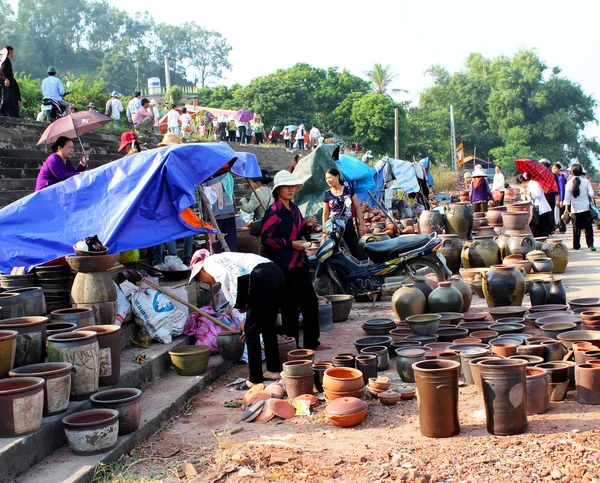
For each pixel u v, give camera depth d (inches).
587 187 551.2
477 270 398.9
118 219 282.4
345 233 381.1
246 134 1397.6
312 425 200.2
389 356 272.2
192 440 193.5
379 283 372.5
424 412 181.3
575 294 370.9
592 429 177.6
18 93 625.6
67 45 4522.6
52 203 286.4
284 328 284.7
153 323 265.0
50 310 255.6
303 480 159.0
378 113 2309.3
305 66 2704.2
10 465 159.2
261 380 243.4
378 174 727.1
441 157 2753.4
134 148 375.9
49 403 179.8
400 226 599.8
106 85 3873.0
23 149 579.8
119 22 4771.2
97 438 173.0
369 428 194.2
